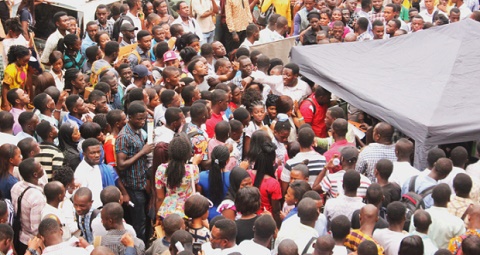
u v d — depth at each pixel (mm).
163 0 16484
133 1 16062
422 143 10070
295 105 11844
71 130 9617
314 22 15836
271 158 9250
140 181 9805
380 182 8992
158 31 14398
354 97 11328
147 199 9953
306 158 9602
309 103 11898
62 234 7879
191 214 7930
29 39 13328
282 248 7059
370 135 11648
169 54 12867
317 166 9578
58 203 8273
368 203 8344
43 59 13992
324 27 16000
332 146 10219
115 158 9727
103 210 7727
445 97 10695
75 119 10500
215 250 7309
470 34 12078
